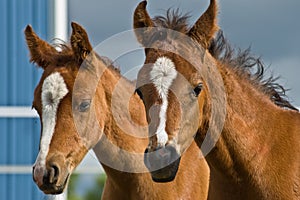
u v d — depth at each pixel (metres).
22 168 20.16
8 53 20.22
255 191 11.54
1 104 20.17
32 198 20.12
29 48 12.84
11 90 20.20
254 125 11.63
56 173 11.89
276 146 11.62
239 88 11.75
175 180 12.85
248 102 11.72
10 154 20.16
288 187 11.47
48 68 12.48
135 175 12.77
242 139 11.53
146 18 11.88
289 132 11.73
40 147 11.97
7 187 20.16
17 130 20.17
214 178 11.79
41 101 12.12
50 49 12.86
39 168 11.85
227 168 11.59
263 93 12.11
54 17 20.17
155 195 12.76
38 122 20.17
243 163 11.54
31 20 20.25
